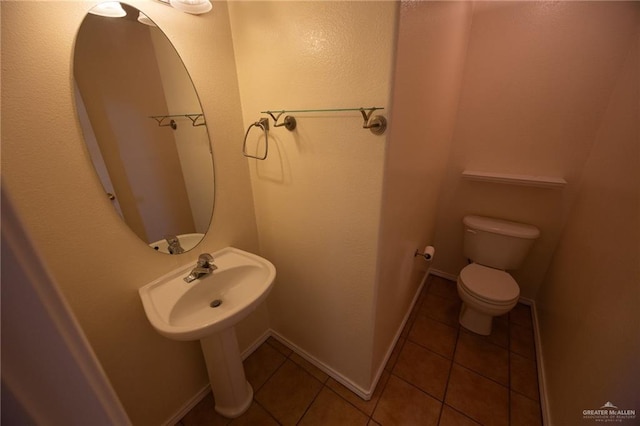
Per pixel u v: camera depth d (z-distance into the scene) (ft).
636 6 4.12
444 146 5.71
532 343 5.44
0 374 0.61
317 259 4.04
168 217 3.48
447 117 5.31
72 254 2.68
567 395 3.50
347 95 2.82
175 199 3.52
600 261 3.47
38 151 2.33
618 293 2.84
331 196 3.45
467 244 6.30
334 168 3.26
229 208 4.24
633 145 3.31
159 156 3.27
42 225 2.44
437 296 6.90
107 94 2.72
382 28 2.39
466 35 5.20
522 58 5.10
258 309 5.36
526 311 6.33
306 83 3.10
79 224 2.68
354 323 4.01
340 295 3.99
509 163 5.78
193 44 3.29
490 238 5.84
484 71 5.49
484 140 5.91
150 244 3.33
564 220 5.56
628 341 2.48
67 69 2.41
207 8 3.09
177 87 3.26
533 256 6.15
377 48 2.47
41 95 2.29
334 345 4.51
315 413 4.24
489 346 5.39
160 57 3.05
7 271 0.59
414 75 2.99
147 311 2.95
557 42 4.76
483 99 5.67
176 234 3.61
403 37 2.47
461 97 5.88
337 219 3.52
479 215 6.49
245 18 3.39
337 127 3.04
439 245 7.39
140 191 3.14
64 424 0.77
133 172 3.05
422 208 5.04
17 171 2.24
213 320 2.78
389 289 4.15
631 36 4.22
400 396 4.44
